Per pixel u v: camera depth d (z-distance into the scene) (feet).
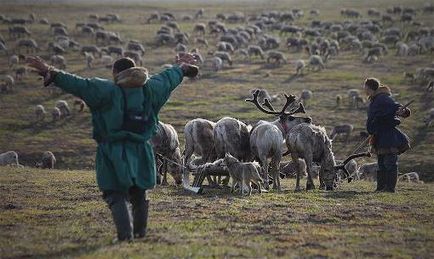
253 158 59.16
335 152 125.08
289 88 176.35
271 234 32.99
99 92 28.53
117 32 284.41
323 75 194.70
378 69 204.95
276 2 435.53
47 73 28.17
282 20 320.91
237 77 191.11
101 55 226.38
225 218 37.68
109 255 27.32
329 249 29.60
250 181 50.49
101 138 29.14
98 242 30.32
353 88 176.04
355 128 138.51
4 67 205.16
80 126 143.74
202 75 192.65
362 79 188.14
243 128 58.49
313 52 230.48
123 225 29.50
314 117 146.92
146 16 346.33
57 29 270.26
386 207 43.11
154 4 426.10
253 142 57.00
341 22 307.37
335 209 41.60
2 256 28.02
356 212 40.47
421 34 262.06
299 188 57.47
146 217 30.86
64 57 226.99
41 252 28.63
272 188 57.36
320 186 58.54
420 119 143.84
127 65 29.84
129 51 214.07
